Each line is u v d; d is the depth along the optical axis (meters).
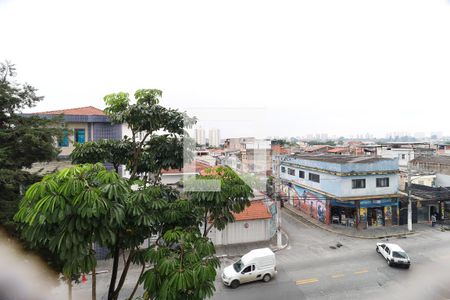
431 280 9.90
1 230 4.89
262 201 15.09
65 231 2.51
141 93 4.34
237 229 14.20
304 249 13.49
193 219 3.89
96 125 11.74
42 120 6.59
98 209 2.46
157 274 3.11
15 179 5.79
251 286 9.67
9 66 6.22
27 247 4.87
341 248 13.60
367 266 11.30
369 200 16.86
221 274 10.63
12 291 4.84
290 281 10.03
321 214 18.19
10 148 5.86
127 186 3.07
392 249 11.49
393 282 9.80
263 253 10.26
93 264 2.77
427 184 20.62
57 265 5.05
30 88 6.44
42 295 5.12
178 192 4.62
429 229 16.55
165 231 3.77
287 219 18.95
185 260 3.09
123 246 3.51
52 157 6.59
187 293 2.98
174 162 4.42
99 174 2.81
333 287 9.52
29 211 2.52
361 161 16.91
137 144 4.75
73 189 2.47
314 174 18.91
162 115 4.35
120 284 3.87
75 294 9.12
